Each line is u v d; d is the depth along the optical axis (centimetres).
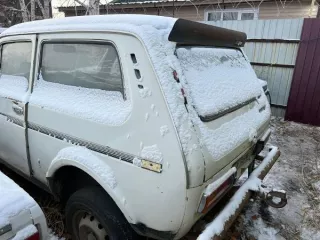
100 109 199
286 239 280
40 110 239
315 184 387
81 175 238
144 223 187
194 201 169
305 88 652
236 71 263
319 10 844
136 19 189
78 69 221
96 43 204
